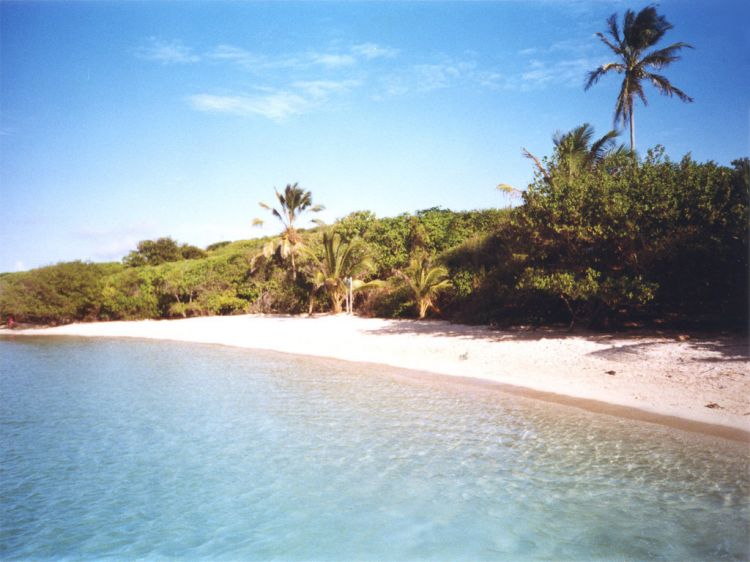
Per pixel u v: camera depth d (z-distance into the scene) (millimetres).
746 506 6195
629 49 28094
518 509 6340
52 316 39750
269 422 10406
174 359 20203
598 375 12617
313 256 30984
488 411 10602
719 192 15617
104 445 9289
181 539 5895
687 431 8688
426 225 31469
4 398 13484
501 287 20547
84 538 5977
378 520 6195
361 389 13141
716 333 16000
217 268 38000
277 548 5629
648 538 5570
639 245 16875
